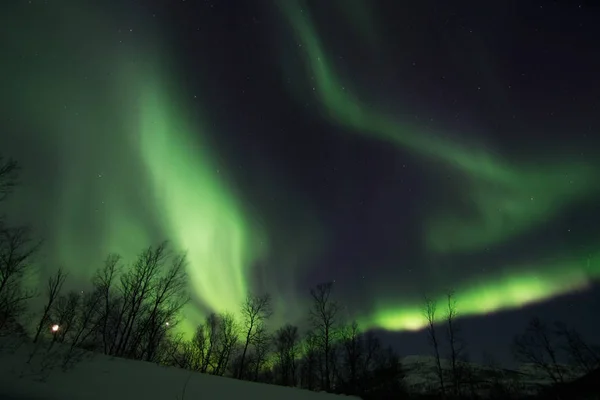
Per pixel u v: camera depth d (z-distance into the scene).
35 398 11.88
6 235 21.22
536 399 34.62
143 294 32.50
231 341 39.44
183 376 19.64
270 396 20.31
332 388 39.03
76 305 26.77
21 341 17.19
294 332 46.44
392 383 40.06
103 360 18.50
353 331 41.62
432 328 38.12
